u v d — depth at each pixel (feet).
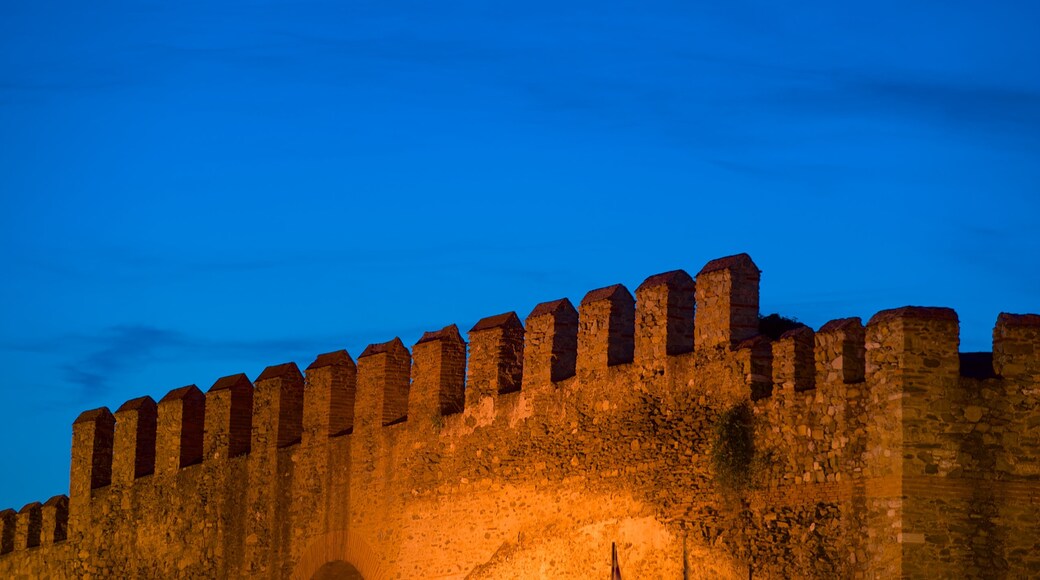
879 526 95.25
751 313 106.63
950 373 95.35
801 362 101.91
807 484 99.60
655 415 109.29
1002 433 95.14
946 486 94.38
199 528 143.43
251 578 137.39
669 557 106.01
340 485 131.34
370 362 131.34
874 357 97.09
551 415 116.37
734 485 103.09
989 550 94.07
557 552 113.60
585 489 112.68
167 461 148.15
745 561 101.50
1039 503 94.63
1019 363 95.81
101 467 157.48
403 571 124.67
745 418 103.55
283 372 138.51
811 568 98.02
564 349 118.11
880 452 95.86
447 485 122.83
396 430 127.65
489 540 118.83
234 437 142.31
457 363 126.31
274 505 136.56
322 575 131.95
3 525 167.63
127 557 150.82
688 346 110.22
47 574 160.04
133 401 154.51
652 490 108.17
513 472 118.11
